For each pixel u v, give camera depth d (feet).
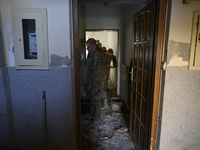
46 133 4.84
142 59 5.92
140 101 6.19
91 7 11.77
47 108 4.71
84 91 12.43
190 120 5.06
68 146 4.99
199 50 4.60
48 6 4.25
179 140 5.20
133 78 7.25
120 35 12.54
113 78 16.93
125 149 6.94
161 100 4.95
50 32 4.36
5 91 4.35
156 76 4.90
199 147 5.31
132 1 5.50
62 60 4.52
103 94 8.53
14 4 4.19
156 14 4.69
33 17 4.21
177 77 4.72
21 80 4.53
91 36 22.22
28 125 4.78
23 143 4.89
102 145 7.22
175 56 4.60
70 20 4.43
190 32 4.52
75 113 4.97
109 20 12.26
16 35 4.26
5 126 4.50
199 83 4.83
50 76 4.56
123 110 10.98
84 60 12.30
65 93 4.67
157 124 5.21
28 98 4.64
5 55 4.40
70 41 4.49
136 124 6.88
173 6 4.32
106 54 12.47
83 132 8.30
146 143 5.60
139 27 6.20
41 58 4.41
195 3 4.38
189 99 4.91
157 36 4.66
